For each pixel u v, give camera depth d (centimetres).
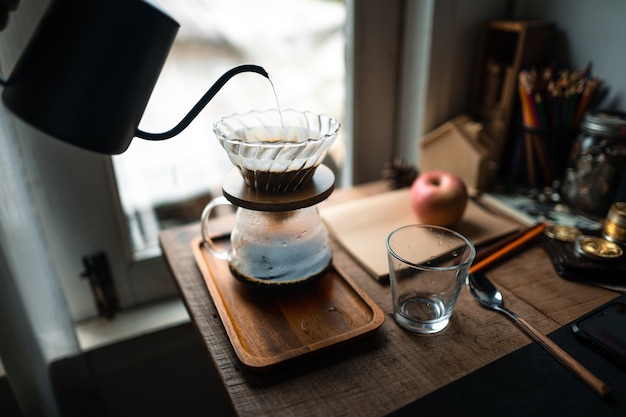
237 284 62
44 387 71
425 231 61
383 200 82
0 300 62
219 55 81
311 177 57
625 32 76
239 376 49
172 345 88
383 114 100
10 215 64
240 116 63
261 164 51
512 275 64
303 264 58
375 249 69
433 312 57
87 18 39
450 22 88
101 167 77
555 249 66
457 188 72
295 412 45
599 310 55
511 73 85
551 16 87
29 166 73
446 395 46
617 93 80
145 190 86
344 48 93
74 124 40
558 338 52
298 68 90
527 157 87
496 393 46
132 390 90
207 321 57
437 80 92
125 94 42
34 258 68
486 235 72
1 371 76
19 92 40
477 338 53
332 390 47
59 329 73
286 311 57
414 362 50
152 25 41
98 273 84
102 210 80
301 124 63
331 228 74
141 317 88
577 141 78
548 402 45
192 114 50
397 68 98
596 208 77
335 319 56
